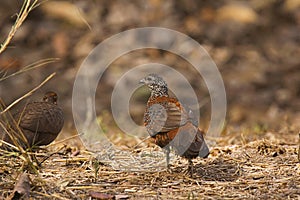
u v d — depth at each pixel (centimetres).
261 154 961
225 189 810
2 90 1597
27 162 827
